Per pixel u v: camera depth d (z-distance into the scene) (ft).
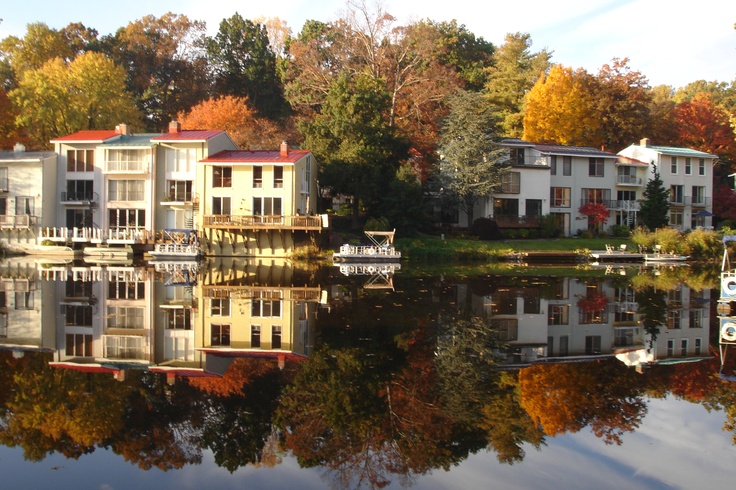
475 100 169.78
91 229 147.74
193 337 52.90
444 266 132.46
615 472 26.04
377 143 167.53
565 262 151.02
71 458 27.22
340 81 172.55
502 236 174.60
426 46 195.00
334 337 53.01
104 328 56.80
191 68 249.34
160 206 154.30
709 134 231.91
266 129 198.80
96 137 156.76
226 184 147.95
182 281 96.53
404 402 35.50
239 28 254.06
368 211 171.83
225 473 25.86
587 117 219.41
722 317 66.59
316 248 146.30
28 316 62.69
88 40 241.76
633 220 200.85
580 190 196.24
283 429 31.07
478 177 165.48
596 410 34.24
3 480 24.84
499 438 30.01
